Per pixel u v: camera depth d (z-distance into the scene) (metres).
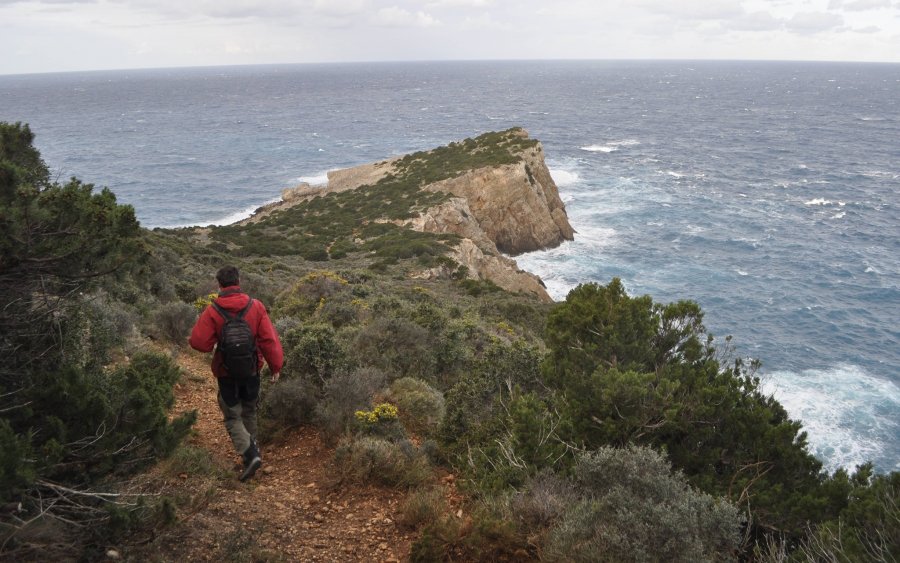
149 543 3.72
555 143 128.88
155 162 111.50
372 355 10.02
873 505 4.23
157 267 18.72
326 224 53.84
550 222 58.53
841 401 31.77
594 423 5.75
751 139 134.38
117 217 3.79
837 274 52.06
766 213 70.69
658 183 86.38
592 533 3.86
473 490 5.15
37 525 3.39
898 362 36.91
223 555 3.85
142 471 3.97
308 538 4.46
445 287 34.91
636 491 4.21
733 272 52.44
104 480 3.75
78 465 3.52
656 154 113.50
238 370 4.87
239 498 4.89
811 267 53.59
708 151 117.25
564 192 79.81
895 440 28.06
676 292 48.12
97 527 3.53
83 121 185.38
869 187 85.19
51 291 3.83
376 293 20.41
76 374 3.68
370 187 64.06
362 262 40.16
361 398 6.84
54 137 147.50
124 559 3.51
